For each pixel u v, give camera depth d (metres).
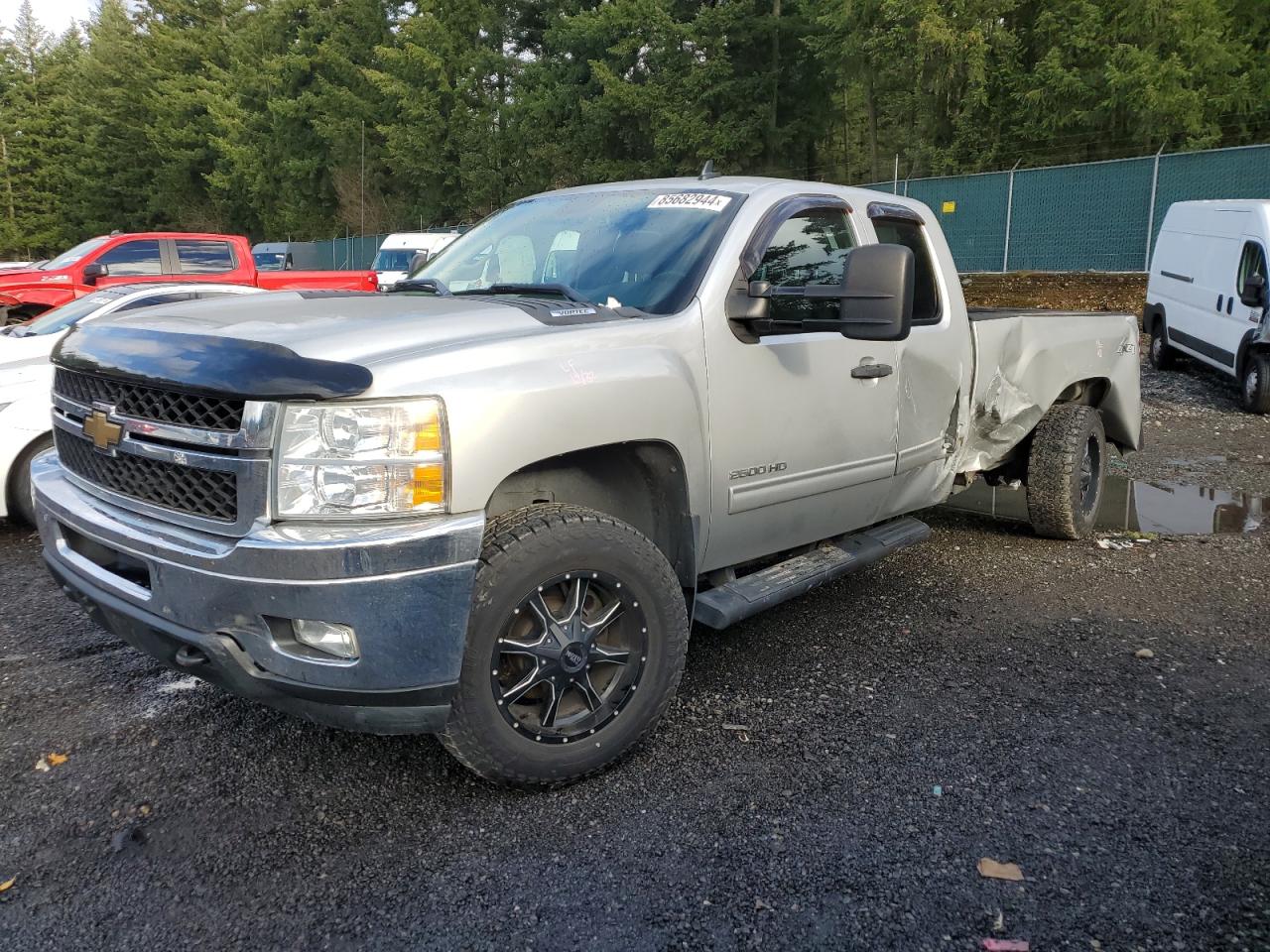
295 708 2.89
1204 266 12.52
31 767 3.39
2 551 6.12
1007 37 26.69
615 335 3.32
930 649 4.41
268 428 2.68
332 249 43.12
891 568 5.61
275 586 2.67
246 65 52.09
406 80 42.28
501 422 2.89
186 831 3.00
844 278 3.42
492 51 41.53
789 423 3.90
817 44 30.78
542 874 2.77
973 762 3.38
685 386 3.42
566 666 3.11
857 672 4.15
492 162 40.22
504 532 2.99
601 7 35.38
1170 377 13.58
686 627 3.39
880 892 2.69
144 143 58.31
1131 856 2.84
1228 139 23.97
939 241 4.96
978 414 5.35
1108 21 24.92
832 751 3.47
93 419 3.12
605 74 33.44
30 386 6.56
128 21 62.91
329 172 47.75
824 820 3.03
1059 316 5.96
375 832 2.99
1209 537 6.21
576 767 3.19
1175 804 3.11
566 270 4.00
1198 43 22.92
